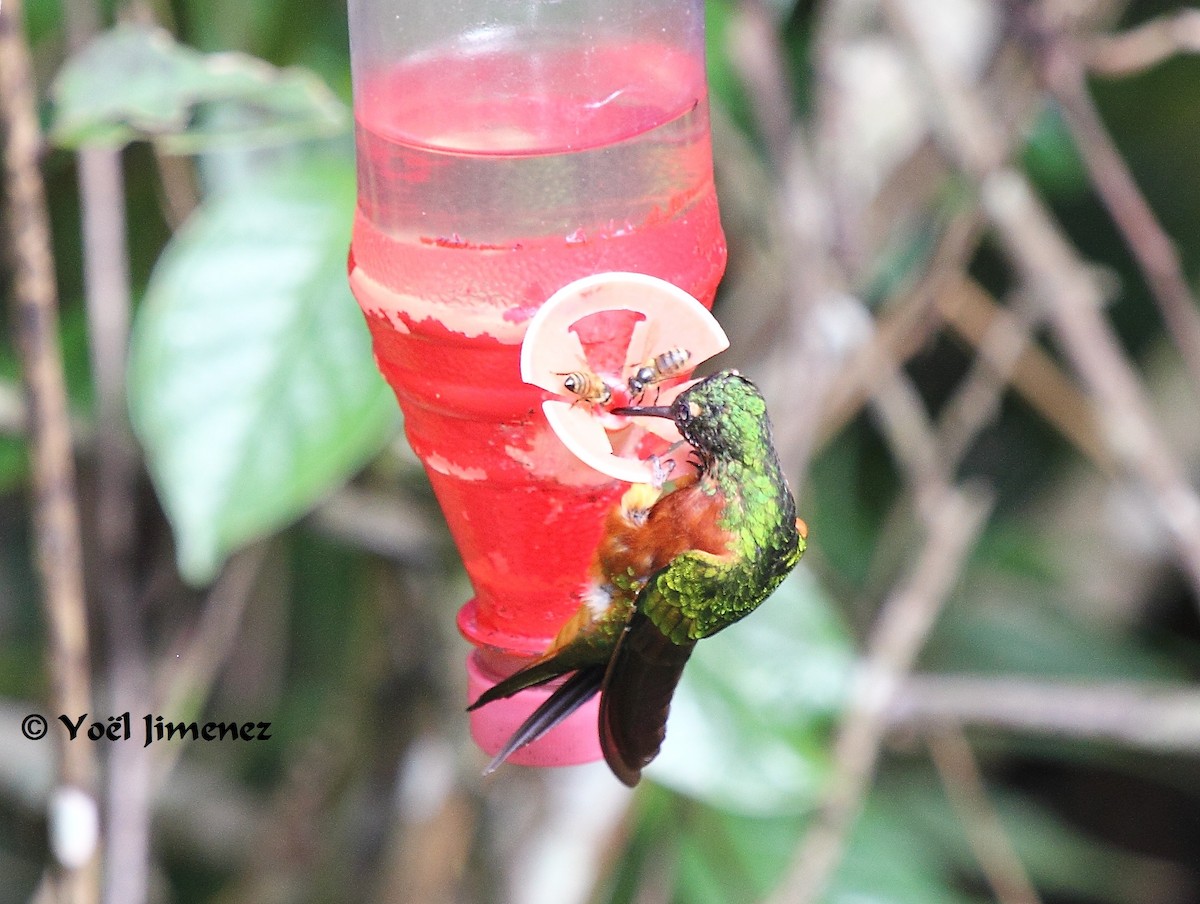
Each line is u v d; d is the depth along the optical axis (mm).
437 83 4547
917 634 8102
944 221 9289
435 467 4789
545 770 8484
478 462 4648
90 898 6254
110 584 7910
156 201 7977
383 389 6074
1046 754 11633
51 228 8227
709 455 4648
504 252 4352
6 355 7617
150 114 5613
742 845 8586
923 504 8312
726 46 8008
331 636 10438
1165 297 7969
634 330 4402
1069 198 12484
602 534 4762
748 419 4609
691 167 4594
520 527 4762
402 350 4566
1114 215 7980
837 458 11008
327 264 6160
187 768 11055
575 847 8391
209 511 5883
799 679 7137
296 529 8914
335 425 6012
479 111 4527
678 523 4652
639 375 4387
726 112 8406
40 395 5922
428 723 8992
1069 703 8398
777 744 7000
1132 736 8258
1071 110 7969
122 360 7344
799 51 9352
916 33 7980
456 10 4562
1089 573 13008
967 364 12961
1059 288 8109
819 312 7961
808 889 7523
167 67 5695
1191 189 12508
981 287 12000
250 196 6227
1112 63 7945
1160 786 14891
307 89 5766
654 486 4410
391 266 4480
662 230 4492
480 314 4352
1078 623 11664
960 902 9852
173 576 8586
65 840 6207
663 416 4527
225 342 6027
